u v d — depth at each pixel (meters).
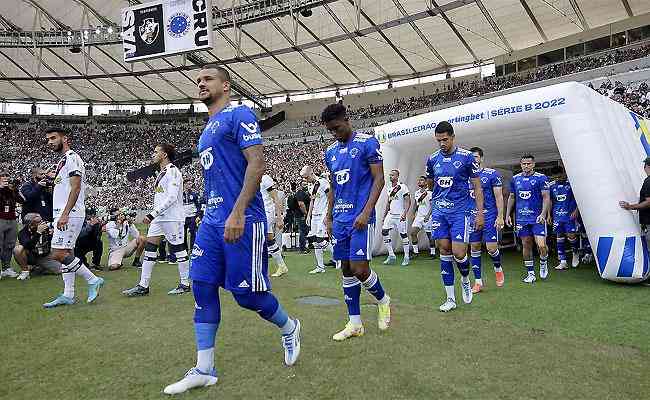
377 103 46.19
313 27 32.91
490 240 6.52
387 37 33.69
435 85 43.16
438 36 33.53
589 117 6.57
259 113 51.94
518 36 33.62
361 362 3.26
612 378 2.95
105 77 42.28
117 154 48.12
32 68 41.16
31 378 2.97
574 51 33.69
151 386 2.85
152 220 5.91
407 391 2.75
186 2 21.48
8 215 7.64
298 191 12.10
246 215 2.90
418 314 4.78
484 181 6.61
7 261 7.70
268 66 39.66
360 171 3.99
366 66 39.50
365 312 4.88
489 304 5.29
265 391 2.76
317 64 39.06
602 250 6.42
